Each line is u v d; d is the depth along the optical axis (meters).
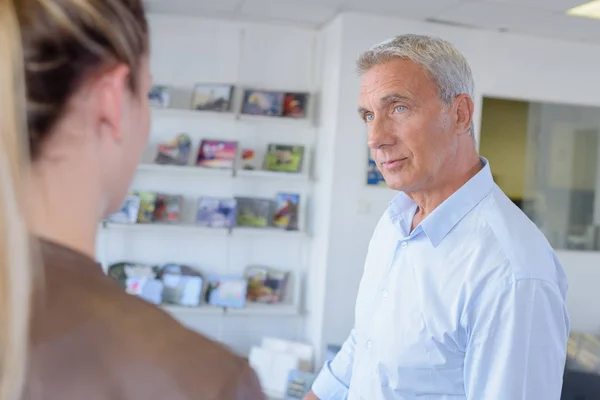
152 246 4.32
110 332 0.43
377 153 1.37
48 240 0.44
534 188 4.33
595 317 4.40
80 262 0.45
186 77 4.31
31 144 0.42
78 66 0.42
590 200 4.41
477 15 3.81
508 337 1.11
